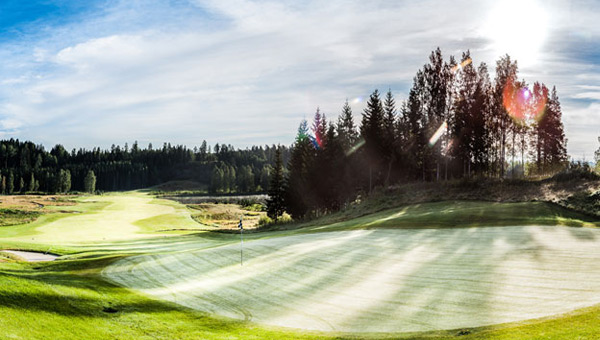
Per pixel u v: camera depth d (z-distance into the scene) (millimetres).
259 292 22469
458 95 70750
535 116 73500
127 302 20578
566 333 12148
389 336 14680
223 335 16047
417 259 26016
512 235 30219
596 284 17891
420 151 80188
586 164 49125
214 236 61281
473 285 19594
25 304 16234
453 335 13852
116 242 53938
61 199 124375
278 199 81000
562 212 36969
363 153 79125
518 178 52938
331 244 33812
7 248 41375
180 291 23734
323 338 15188
